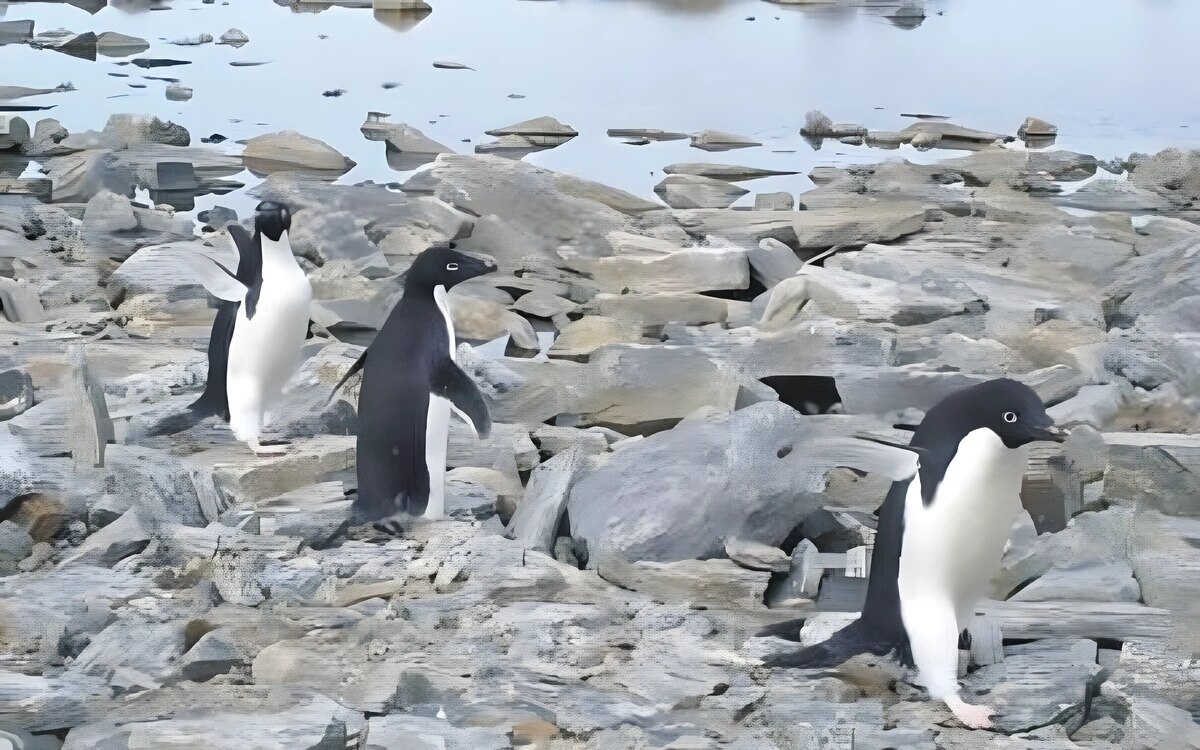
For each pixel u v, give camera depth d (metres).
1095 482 8.78
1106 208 16.94
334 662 6.74
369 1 37.94
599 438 9.60
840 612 7.17
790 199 16.84
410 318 7.91
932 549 6.11
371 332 12.41
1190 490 8.50
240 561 7.68
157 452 8.98
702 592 7.57
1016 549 7.82
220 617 7.14
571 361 11.65
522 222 15.81
